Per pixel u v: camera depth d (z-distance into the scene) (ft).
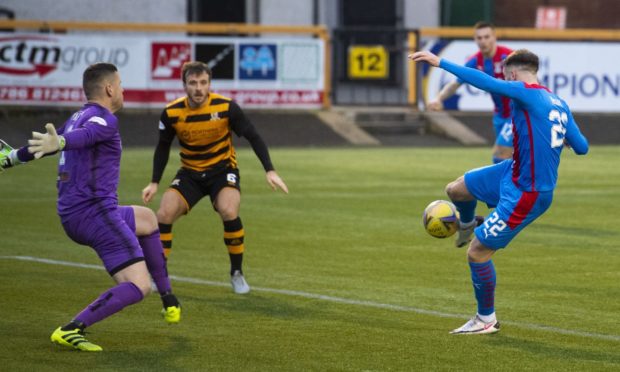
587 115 185.06
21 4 179.52
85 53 167.94
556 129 47.83
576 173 130.11
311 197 103.86
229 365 43.19
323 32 180.65
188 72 59.00
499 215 48.37
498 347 46.75
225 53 173.37
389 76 195.11
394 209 95.71
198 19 193.88
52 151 42.16
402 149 162.30
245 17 195.42
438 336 48.83
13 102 165.58
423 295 58.80
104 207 45.03
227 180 60.18
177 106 59.98
